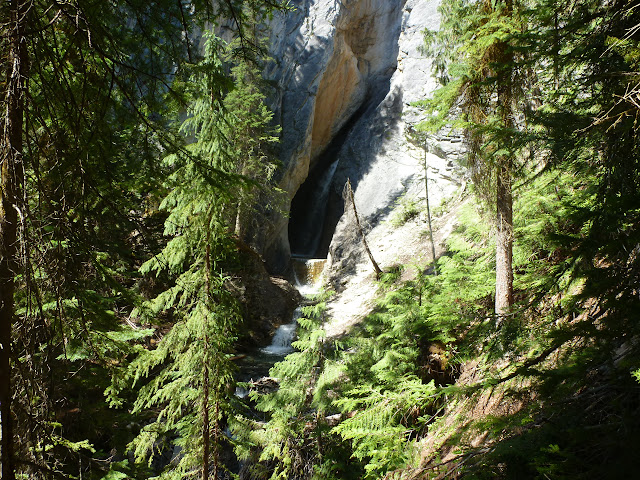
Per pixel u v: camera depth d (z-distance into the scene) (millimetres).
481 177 8148
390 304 10195
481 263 10656
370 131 29484
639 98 3072
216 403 5902
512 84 6871
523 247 8562
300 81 27188
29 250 2627
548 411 2756
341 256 25453
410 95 26531
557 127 4320
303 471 7430
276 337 18734
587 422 2531
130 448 5605
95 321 3873
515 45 6121
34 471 3027
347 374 7836
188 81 3658
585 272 2756
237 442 6535
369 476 5426
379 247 24000
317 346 7758
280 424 7188
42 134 3068
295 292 22234
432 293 10133
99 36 2922
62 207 2811
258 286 19766
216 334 5934
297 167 27047
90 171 2975
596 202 3363
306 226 31469
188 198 5359
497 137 5145
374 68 31656
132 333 4781
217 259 6188
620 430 2207
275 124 26234
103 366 4910
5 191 2549
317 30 27547
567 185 7711
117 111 3443
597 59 3896
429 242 21312
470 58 7328
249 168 18531
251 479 8133
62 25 2992
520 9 6523
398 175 26672
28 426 2988
